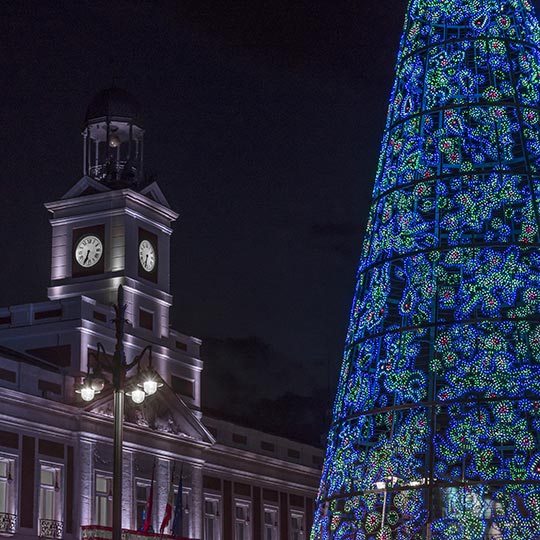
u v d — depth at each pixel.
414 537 28.27
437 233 29.11
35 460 53.50
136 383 30.80
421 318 28.92
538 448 27.97
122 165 67.44
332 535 29.08
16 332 60.12
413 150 30.05
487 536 27.62
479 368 27.84
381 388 30.14
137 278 64.62
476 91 30.86
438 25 30.88
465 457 27.38
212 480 67.50
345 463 29.02
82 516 55.47
